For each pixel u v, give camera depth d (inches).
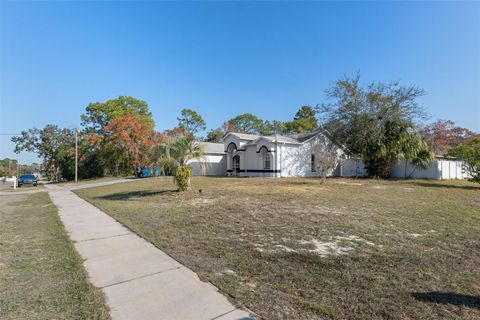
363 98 932.0
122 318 110.3
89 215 334.3
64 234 240.2
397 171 975.6
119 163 1375.5
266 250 191.5
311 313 113.3
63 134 1700.3
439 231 238.8
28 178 1181.1
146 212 333.7
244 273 153.7
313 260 171.9
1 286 139.7
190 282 143.2
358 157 1001.5
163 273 154.9
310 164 1061.8
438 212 316.5
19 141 1636.3
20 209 408.2
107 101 1555.1
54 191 727.7
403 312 113.0
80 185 921.5
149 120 1558.8
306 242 208.4
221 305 120.0
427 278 145.7
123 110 1546.5
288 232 235.1
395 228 247.4
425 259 173.3
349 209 331.6
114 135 1238.9
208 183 684.7
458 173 927.7
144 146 1247.5
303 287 136.6
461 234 229.9
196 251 190.7
